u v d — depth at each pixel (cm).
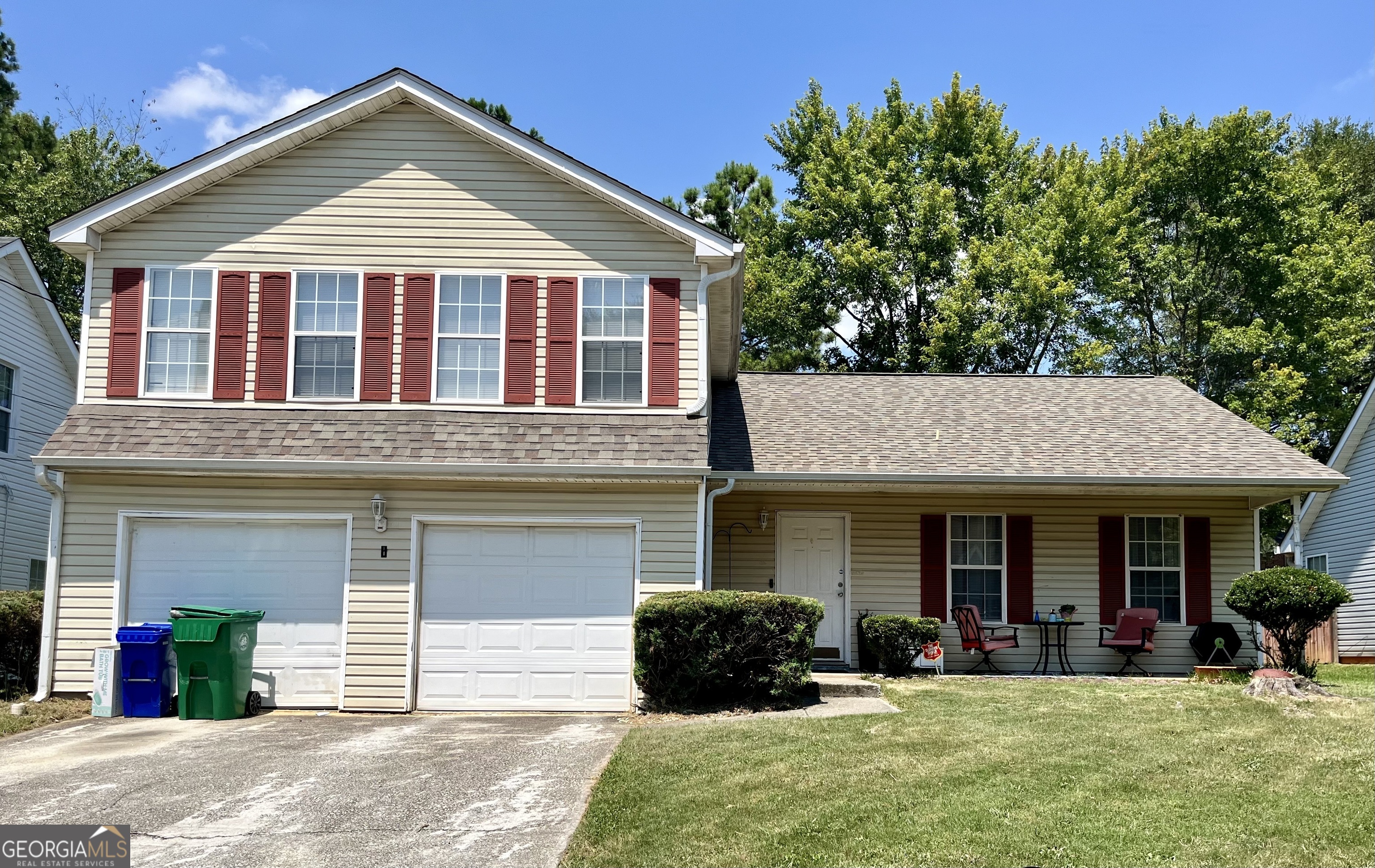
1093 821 690
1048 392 1809
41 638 1271
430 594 1241
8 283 1842
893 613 1553
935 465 1441
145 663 1169
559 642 1237
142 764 916
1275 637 1384
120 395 1277
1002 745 894
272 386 1284
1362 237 3052
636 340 1305
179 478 1242
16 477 1877
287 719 1168
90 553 1227
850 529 1568
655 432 1259
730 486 1339
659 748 914
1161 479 1411
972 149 3256
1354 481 2212
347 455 1218
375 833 712
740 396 1762
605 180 1298
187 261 1305
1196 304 3075
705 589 1263
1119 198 3039
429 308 1303
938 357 2922
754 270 3111
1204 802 727
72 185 2859
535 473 1216
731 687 1184
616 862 642
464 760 912
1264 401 2809
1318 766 814
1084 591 1565
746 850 651
